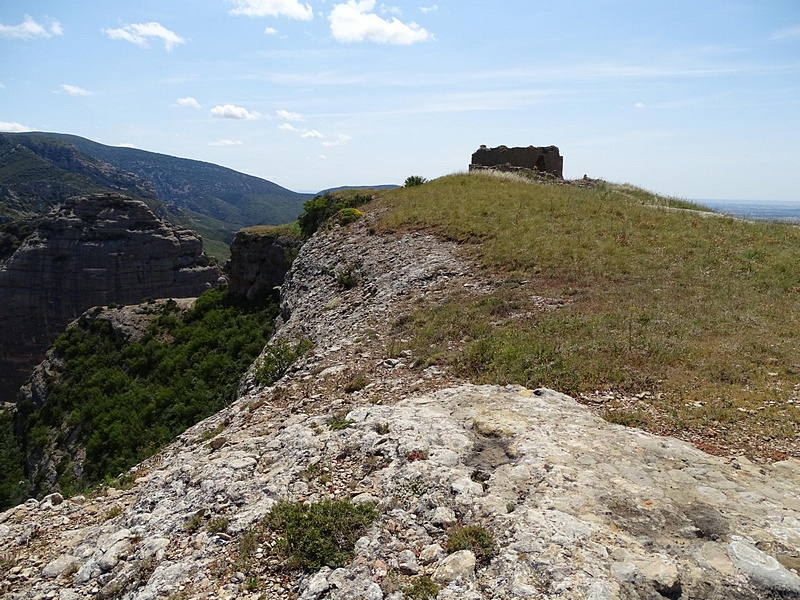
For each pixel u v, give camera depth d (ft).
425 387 33.53
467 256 64.54
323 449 25.12
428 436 24.21
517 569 15.56
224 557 19.10
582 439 23.36
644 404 28.71
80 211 300.20
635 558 15.39
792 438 24.67
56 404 129.59
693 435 25.27
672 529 17.07
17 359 291.79
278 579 17.69
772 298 46.14
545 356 34.91
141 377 121.49
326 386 38.58
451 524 18.47
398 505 19.97
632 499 18.58
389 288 61.82
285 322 77.51
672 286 49.21
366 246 82.12
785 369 32.07
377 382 36.37
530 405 27.58
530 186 101.71
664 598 14.21
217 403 93.04
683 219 77.25
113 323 147.33
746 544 16.16
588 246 62.03
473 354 36.73
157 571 19.01
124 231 300.61
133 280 298.35
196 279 316.81
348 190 131.75
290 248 127.75
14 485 113.09
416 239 77.00
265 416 35.47
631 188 116.98
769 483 20.45
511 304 47.11
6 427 144.97
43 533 25.44
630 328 38.58
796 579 14.74
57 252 291.58
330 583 16.70
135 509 25.09
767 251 60.34
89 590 19.89
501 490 19.69
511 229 70.85
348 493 21.42
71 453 104.53
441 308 49.75
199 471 26.22
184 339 126.62
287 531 19.15
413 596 15.53
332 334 55.16
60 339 155.02
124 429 94.02
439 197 96.43
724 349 35.04
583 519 17.24
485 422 25.14
